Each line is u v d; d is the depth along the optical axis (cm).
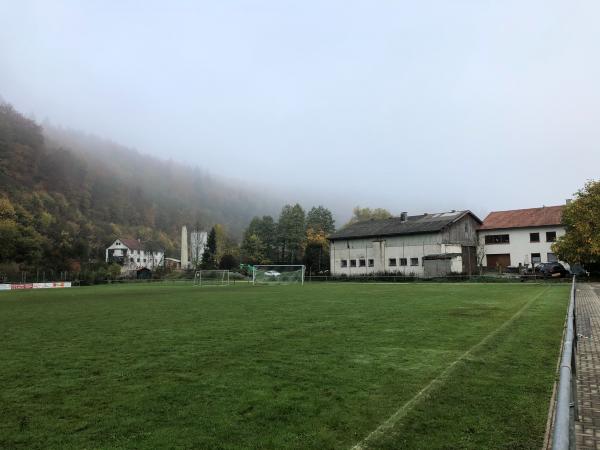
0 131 10225
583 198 3734
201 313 1622
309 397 573
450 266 4878
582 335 1027
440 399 548
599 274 3859
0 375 716
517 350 822
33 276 6438
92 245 10756
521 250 5419
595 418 502
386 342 936
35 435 463
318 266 7100
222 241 11875
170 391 612
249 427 475
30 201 9719
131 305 2077
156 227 15962
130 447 428
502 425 465
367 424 477
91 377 696
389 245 5647
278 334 1077
